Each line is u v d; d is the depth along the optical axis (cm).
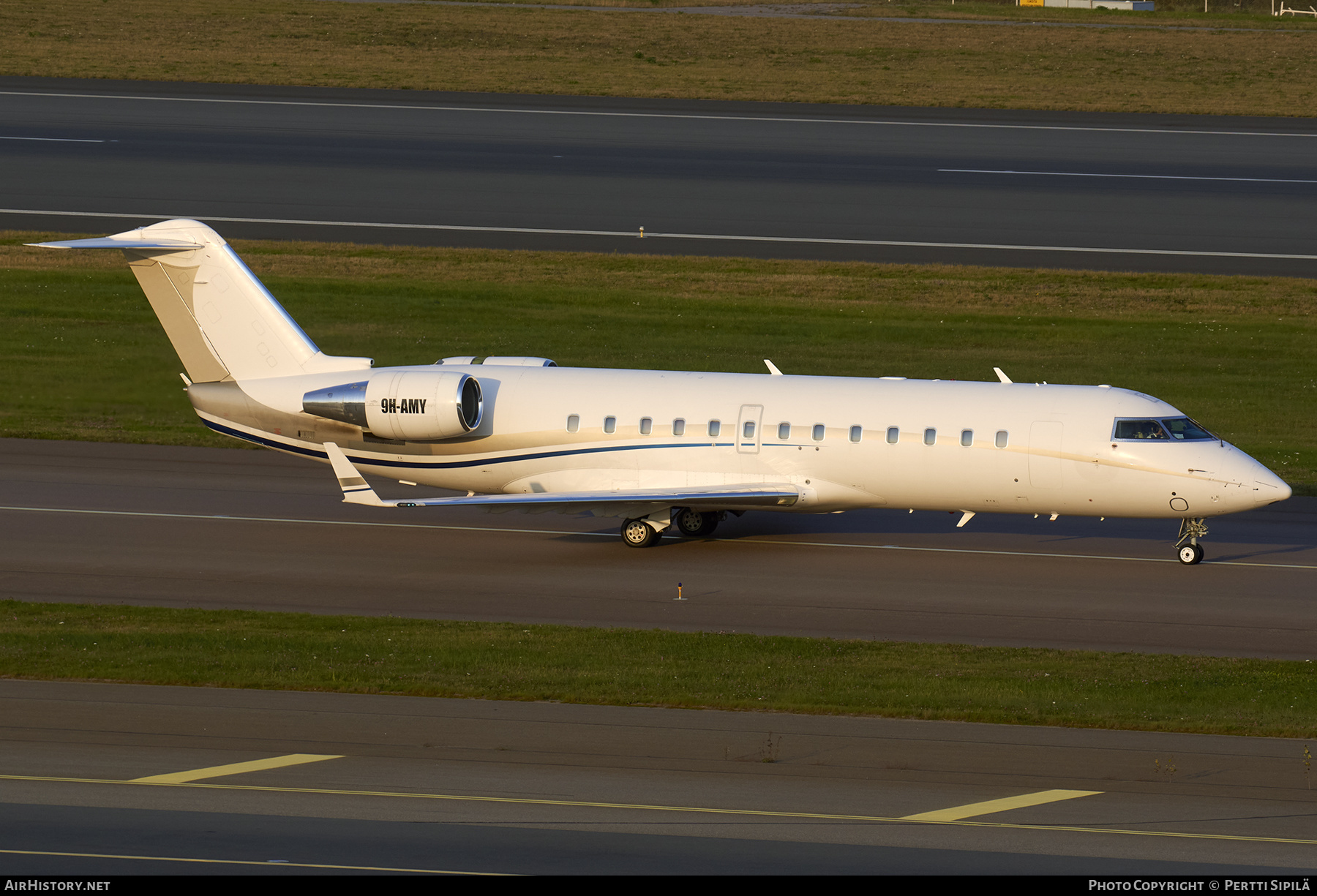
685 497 12794
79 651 9794
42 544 12781
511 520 14138
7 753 7906
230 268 13762
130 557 12494
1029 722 8725
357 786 7519
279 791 7419
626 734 8350
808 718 8706
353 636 10438
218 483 14962
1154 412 12662
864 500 13175
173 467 15512
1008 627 11006
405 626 10744
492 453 13588
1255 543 13488
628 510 13088
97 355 19238
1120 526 14162
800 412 13112
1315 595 11894
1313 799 7525
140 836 6838
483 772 7731
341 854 6662
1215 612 11412
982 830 7044
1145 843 6912
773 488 13062
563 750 8081
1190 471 12381
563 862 6600
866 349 19525
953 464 12825
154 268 13812
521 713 8712
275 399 13712
